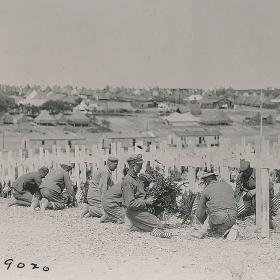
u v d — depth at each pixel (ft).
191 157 47.57
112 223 42.55
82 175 58.44
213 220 35.83
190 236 36.27
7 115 232.94
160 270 27.55
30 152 65.36
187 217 40.88
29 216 46.65
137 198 37.86
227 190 36.42
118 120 246.88
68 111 245.24
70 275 27.09
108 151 56.70
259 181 37.35
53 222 43.21
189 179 47.39
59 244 34.12
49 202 51.13
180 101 239.50
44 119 234.99
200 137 229.86
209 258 29.84
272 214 40.04
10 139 217.77
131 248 32.71
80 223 42.68
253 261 29.04
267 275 26.35
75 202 53.78
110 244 33.96
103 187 45.57
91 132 241.14
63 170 52.29
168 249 32.27
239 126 232.32
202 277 26.23
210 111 232.73
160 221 37.65
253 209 42.78
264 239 35.37
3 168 67.72
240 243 33.99
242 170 43.01
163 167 52.54
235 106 233.14
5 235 37.37
